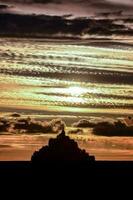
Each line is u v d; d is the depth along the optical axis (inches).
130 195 6727.4
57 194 6776.6
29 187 6801.2
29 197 6688.0
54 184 6889.8
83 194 6761.8
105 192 6786.4
